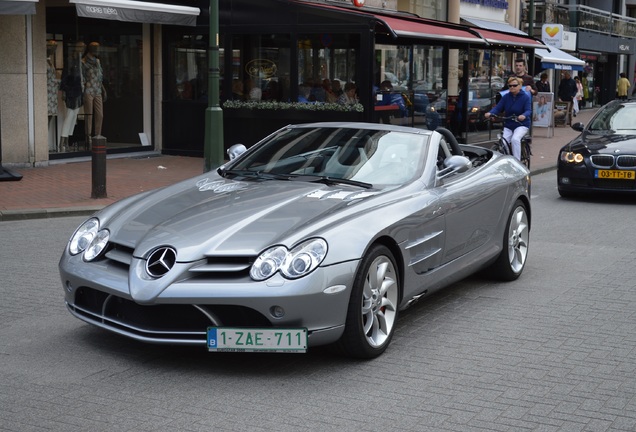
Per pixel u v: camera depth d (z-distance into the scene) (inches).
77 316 216.4
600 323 248.5
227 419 174.4
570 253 352.2
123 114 683.4
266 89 658.8
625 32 1804.9
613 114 552.7
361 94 622.2
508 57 863.1
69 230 394.9
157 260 197.8
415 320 250.1
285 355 215.8
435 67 717.3
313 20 631.2
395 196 230.4
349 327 204.2
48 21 614.5
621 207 488.4
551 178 639.8
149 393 189.0
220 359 212.5
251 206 218.1
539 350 222.2
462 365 209.8
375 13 652.1
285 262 193.3
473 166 290.4
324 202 219.6
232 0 658.2
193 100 691.4
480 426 171.9
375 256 210.1
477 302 271.4
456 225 252.2
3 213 418.6
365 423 172.9
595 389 193.8
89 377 198.8
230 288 190.7
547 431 169.8
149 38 693.3
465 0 1109.7
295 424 171.9
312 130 271.1
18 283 289.9
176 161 663.1
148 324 199.3
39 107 601.3
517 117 572.1
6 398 185.2
